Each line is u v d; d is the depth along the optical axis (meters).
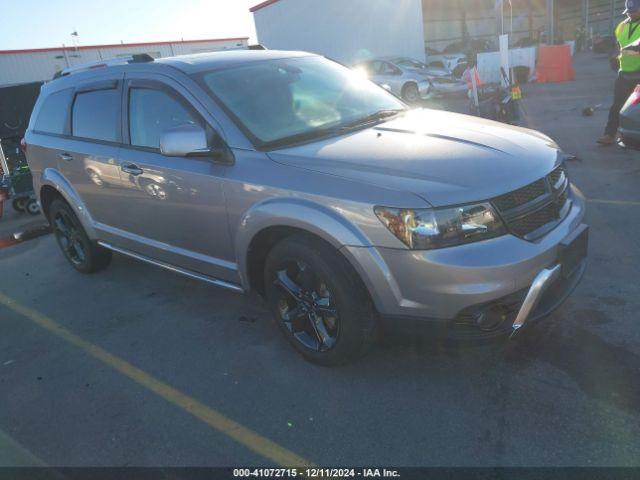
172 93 3.69
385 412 2.84
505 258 2.63
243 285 3.51
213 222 3.48
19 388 3.49
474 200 2.66
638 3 6.68
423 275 2.64
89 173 4.42
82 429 3.01
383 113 3.86
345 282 2.87
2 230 7.92
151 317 4.24
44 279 5.40
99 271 5.32
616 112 7.43
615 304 3.59
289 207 2.96
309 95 3.84
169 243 3.97
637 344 3.14
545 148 3.28
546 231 2.90
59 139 4.78
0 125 9.38
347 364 3.19
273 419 2.90
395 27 20.80
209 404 3.09
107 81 4.30
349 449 2.62
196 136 3.30
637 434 2.49
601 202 5.53
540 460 2.42
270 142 3.32
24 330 4.30
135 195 4.02
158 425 2.96
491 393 2.88
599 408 2.68
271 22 24.56
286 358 3.44
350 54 22.22
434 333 2.75
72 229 5.20
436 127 3.48
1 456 2.86
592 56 25.84
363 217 2.73
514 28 35.06
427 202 2.62
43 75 25.72
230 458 2.66
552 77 16.66
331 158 3.05
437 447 2.57
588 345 3.19
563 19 39.38
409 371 3.14
